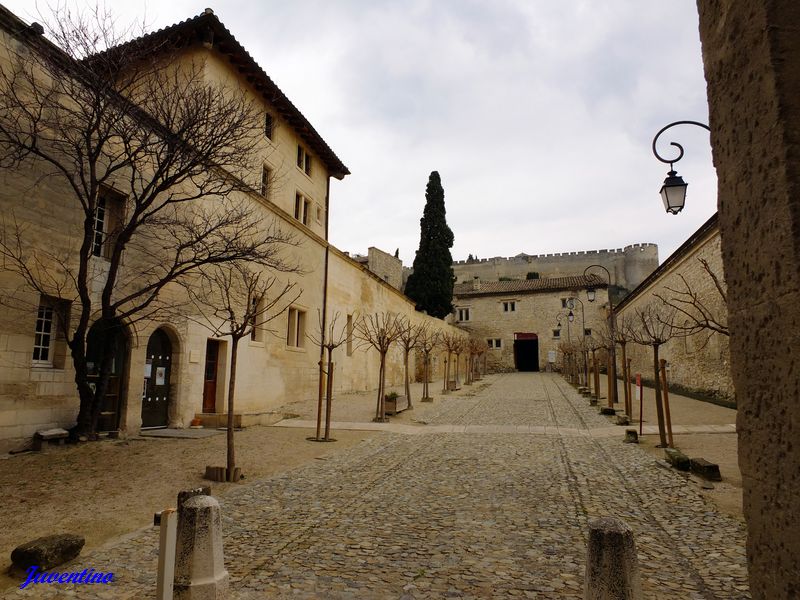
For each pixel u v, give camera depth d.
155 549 4.99
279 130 19.17
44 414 9.87
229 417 8.20
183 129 9.91
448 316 54.62
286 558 4.79
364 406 20.03
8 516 5.95
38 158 9.77
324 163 23.72
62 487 7.20
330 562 4.69
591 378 38.75
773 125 1.84
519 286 53.56
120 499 6.77
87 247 9.61
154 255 12.01
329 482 7.98
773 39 1.86
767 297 1.90
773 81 1.84
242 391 16.19
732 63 2.16
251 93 17.14
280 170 19.16
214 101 10.94
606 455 10.13
